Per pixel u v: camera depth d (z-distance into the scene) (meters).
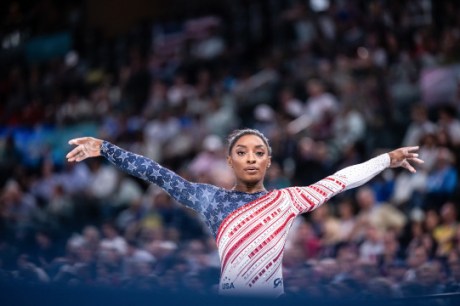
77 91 48.75
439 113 31.95
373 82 34.34
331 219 27.11
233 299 6.89
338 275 21.83
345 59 36.47
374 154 31.53
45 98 49.06
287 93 35.88
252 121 37.31
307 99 36.91
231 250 10.63
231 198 11.02
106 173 36.09
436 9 37.41
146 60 47.78
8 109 49.56
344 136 32.75
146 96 43.84
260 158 11.21
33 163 42.53
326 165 31.25
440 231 25.19
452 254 22.83
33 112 46.62
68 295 6.76
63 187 36.78
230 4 48.19
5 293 6.81
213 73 42.69
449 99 32.97
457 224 25.19
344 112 33.47
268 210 10.90
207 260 25.11
